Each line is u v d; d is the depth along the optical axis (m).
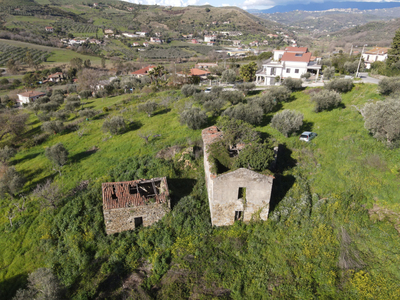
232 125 29.34
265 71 65.31
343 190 25.62
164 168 30.61
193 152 32.62
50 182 31.48
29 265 22.53
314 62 64.00
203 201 26.39
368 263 20.00
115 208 23.25
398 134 27.47
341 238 21.75
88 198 26.72
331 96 37.81
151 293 19.44
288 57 60.38
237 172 22.12
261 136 34.19
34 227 25.52
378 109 29.39
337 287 18.91
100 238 23.61
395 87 36.09
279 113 35.72
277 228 23.08
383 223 22.28
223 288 19.58
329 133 33.28
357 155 28.89
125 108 51.12
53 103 57.47
